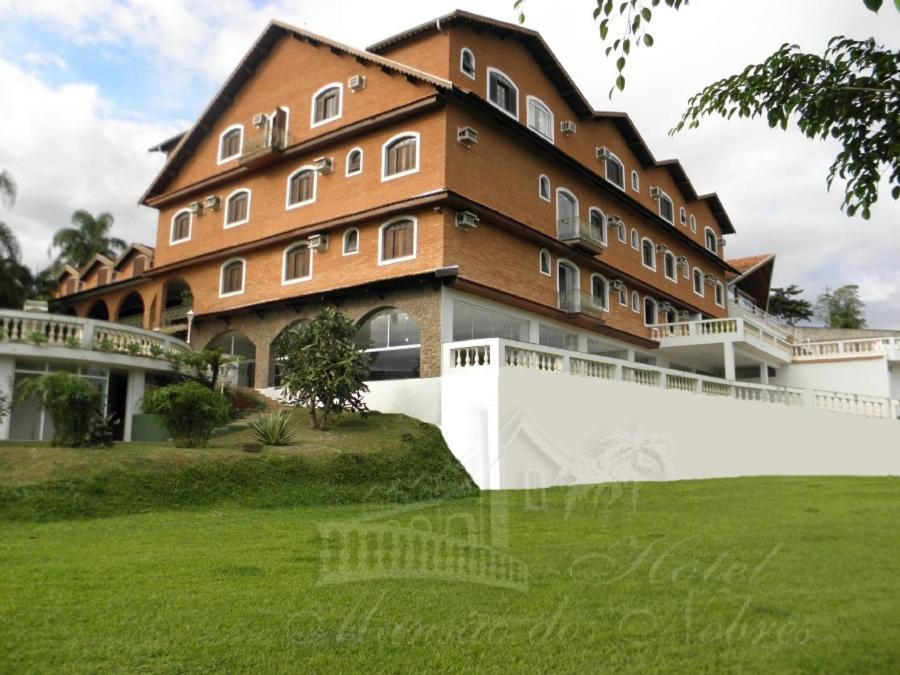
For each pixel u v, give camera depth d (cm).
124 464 1245
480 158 2180
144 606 615
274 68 2631
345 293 2148
